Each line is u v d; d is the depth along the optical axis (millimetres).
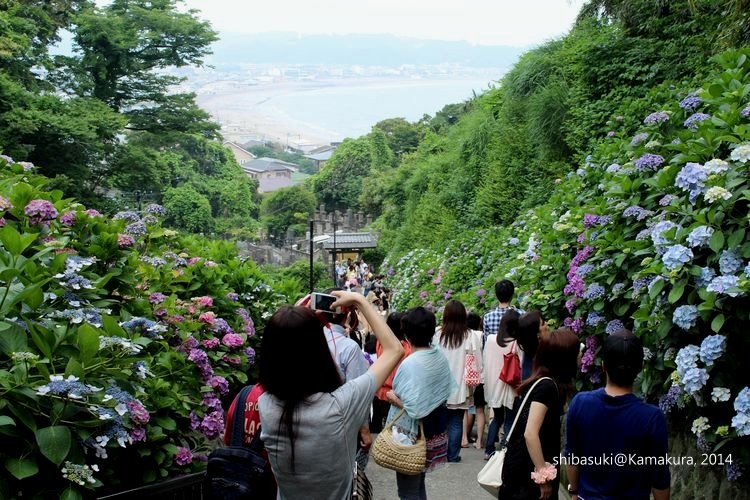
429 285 19688
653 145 6391
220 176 67688
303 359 2656
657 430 3328
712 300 4109
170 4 33625
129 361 4031
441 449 4945
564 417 6574
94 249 5535
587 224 6457
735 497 4336
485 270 15281
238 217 62094
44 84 27938
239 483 2996
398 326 6121
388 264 35250
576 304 6422
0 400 3479
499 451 4316
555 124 16500
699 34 13422
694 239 4273
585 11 15906
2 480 3473
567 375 4027
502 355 6504
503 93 23312
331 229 53000
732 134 5191
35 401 3574
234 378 7191
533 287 7609
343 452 2680
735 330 4117
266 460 3066
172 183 60156
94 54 31203
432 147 41406
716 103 5887
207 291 7090
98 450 3670
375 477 6750
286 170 137625
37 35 27500
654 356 4926
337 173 70875
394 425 4809
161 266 6824
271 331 2684
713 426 4301
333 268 37219
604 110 14289
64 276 4535
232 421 3244
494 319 7055
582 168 9195
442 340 6703
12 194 5609
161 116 33375
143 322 4805
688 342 4660
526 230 13844
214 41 34000
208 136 35125
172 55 33406
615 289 5727
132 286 5660
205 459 4930
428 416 4871
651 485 3369
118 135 29766
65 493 3508
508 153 20875
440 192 29453
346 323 4312
